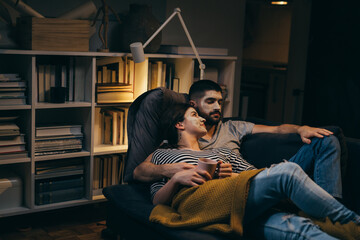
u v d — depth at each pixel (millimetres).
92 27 3197
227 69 3592
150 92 2697
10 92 2699
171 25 3711
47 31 2756
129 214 2184
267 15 6383
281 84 5605
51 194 2920
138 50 2910
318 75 4172
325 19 4090
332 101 4078
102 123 3301
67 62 2969
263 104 5945
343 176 2299
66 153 2941
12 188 2842
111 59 3189
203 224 1956
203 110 2740
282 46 6188
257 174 1998
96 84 2980
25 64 2785
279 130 2633
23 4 2873
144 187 2504
